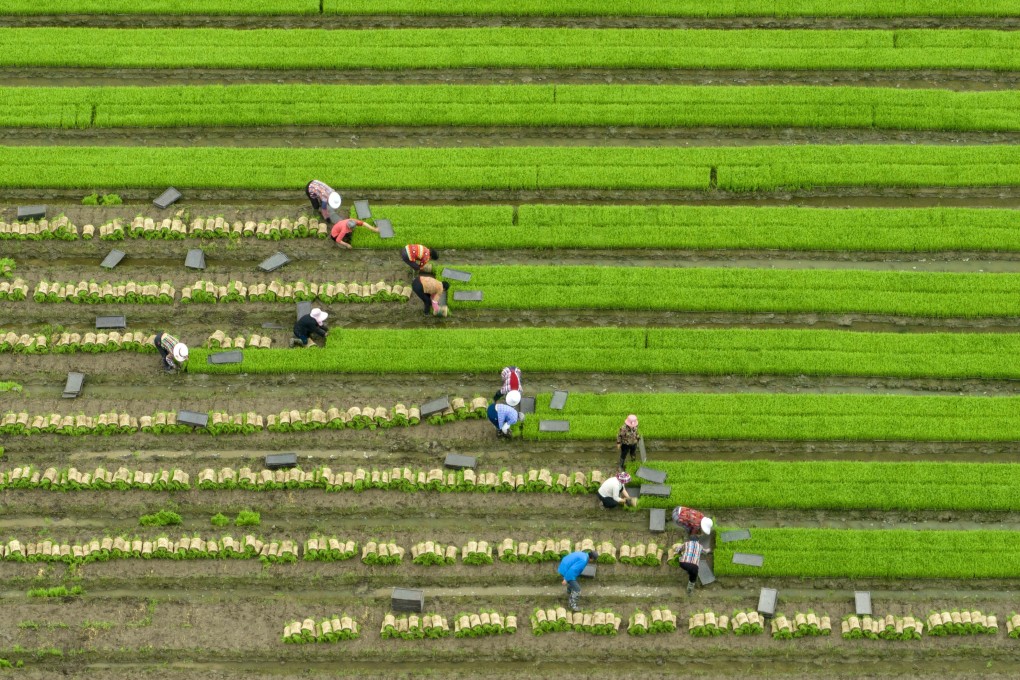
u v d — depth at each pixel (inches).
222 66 6323.8
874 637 4717.0
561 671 4736.7
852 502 5054.1
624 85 6259.8
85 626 4766.2
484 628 4744.1
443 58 6323.8
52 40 6378.0
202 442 5246.1
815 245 5723.4
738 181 5930.1
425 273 5649.6
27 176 5930.1
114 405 5295.3
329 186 5890.8
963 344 5438.0
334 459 5211.6
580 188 5954.7
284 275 5669.3
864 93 6171.3
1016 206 5935.0
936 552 4918.8
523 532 5002.5
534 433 5211.6
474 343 5462.6
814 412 5275.6
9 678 4677.7
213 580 4913.9
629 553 4918.8
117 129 6156.5
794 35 6397.6
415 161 6003.9
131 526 5049.2
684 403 5305.1
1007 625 4736.7
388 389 5438.0
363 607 4837.6
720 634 4744.1
